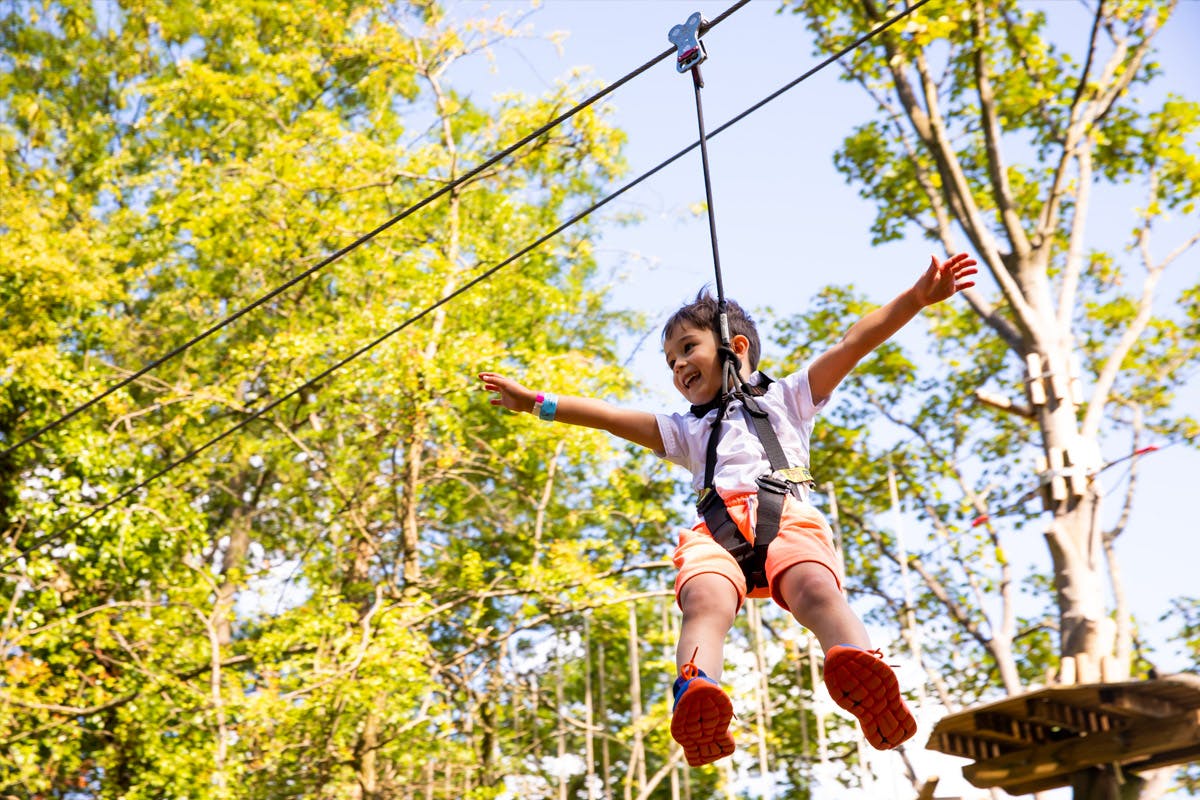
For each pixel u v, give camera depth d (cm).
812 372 328
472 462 1516
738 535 305
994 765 509
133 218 1811
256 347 1405
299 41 1788
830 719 1525
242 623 1572
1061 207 1555
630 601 1320
